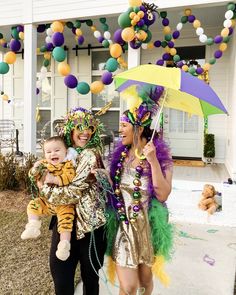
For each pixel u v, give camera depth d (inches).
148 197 82.0
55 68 440.5
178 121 372.2
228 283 115.6
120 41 226.7
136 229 80.9
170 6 237.8
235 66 256.4
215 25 340.5
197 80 77.0
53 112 446.0
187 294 108.3
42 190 79.6
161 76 73.8
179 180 250.5
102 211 81.7
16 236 159.6
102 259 85.8
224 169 306.8
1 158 249.9
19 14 285.1
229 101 319.6
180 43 361.7
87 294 87.4
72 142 85.5
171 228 86.9
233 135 252.8
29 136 291.0
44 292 108.4
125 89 98.3
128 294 80.3
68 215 80.2
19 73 466.0
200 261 132.7
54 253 81.8
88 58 422.0
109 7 256.7
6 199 219.8
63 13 270.8
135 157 84.1
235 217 183.6
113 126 417.7
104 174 80.9
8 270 124.3
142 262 81.0
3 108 480.4
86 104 430.6
